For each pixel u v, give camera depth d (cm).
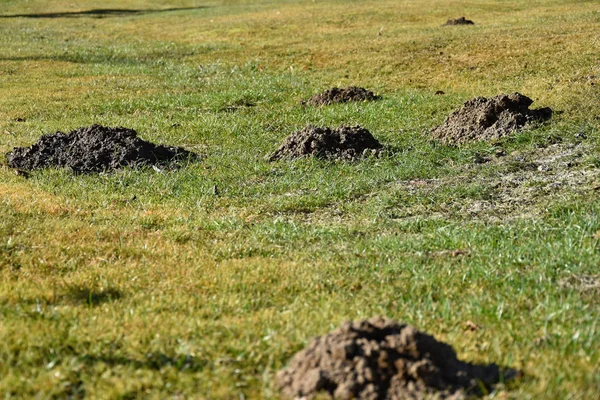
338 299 589
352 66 2055
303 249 743
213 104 1656
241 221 845
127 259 691
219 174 1078
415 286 617
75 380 441
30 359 462
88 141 1133
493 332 520
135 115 1588
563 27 2308
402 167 1064
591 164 997
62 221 801
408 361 418
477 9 3077
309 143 1162
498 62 1884
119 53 2514
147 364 459
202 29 3038
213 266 676
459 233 771
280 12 3484
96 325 519
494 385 429
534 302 586
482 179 997
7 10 4309
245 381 440
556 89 1490
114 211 868
